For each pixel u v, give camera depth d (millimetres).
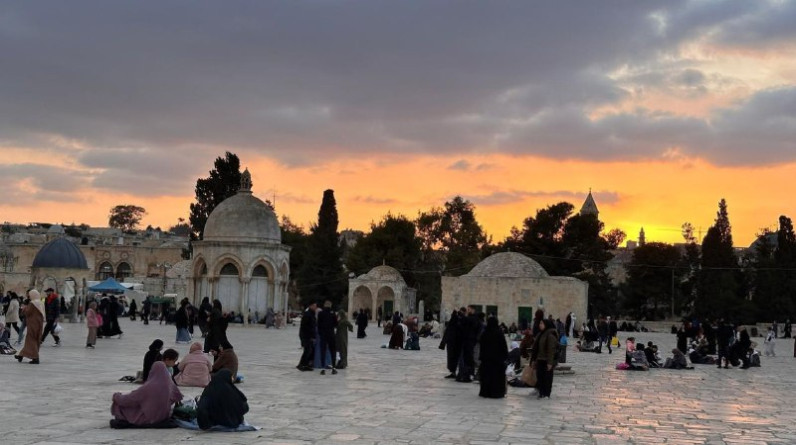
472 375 26547
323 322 27812
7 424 14750
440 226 118625
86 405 17328
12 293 35094
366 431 15242
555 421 17625
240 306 65062
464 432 15555
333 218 109750
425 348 46406
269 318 64000
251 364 30266
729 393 26297
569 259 105875
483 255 118562
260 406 18547
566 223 107125
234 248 64750
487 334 21906
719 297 105312
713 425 18094
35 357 26875
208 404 14773
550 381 22297
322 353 27688
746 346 39750
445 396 21844
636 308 120938
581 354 47375
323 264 107812
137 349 34938
